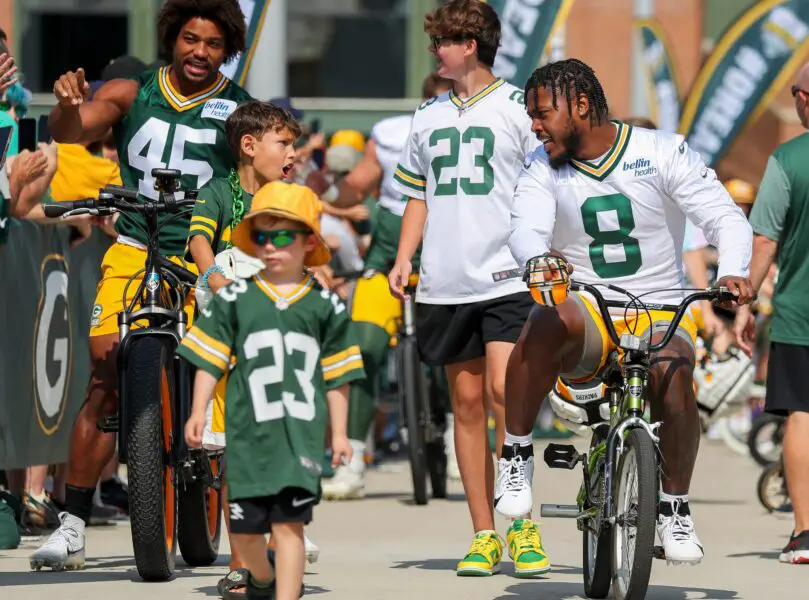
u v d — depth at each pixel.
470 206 17.70
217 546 18.38
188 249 16.98
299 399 13.12
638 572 14.05
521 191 15.48
